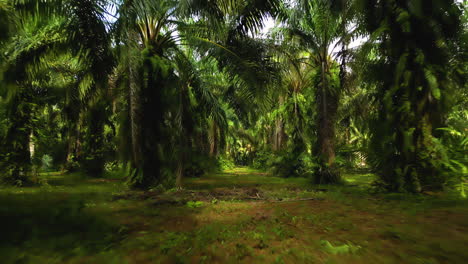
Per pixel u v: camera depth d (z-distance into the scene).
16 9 5.97
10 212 3.92
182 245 2.67
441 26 5.74
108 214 4.13
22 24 6.38
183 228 3.43
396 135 6.00
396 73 5.84
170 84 7.78
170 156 7.92
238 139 26.72
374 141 6.39
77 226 3.29
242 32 6.87
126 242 2.73
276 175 13.20
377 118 6.62
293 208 4.60
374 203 4.75
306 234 3.00
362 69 7.16
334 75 9.90
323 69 9.91
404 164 5.90
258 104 7.63
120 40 6.10
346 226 3.25
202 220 3.89
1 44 6.38
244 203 5.36
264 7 6.54
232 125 21.52
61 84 11.80
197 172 12.82
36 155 8.83
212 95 8.34
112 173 12.91
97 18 5.76
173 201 5.55
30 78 7.92
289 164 12.72
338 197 5.64
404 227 3.10
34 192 6.72
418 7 5.52
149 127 7.71
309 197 6.04
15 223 3.30
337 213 4.05
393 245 2.54
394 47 6.08
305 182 10.06
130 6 5.82
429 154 5.51
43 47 7.36
